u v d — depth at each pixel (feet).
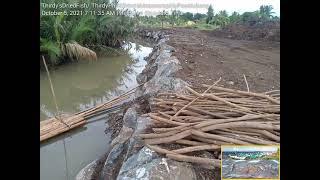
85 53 33.81
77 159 16.28
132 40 57.31
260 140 11.66
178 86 18.95
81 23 34.83
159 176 10.73
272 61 29.58
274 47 40.29
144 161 11.66
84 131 19.16
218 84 20.10
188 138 12.60
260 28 52.80
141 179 10.76
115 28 42.60
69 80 29.96
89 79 30.55
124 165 12.17
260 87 19.88
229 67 25.72
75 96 25.72
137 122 14.89
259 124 12.26
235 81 21.08
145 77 28.73
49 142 17.89
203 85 18.62
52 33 32.40
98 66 35.58
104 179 13.43
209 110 14.01
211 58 29.60
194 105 14.44
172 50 31.40
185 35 51.24
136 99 20.26
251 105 14.48
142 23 66.49
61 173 15.14
